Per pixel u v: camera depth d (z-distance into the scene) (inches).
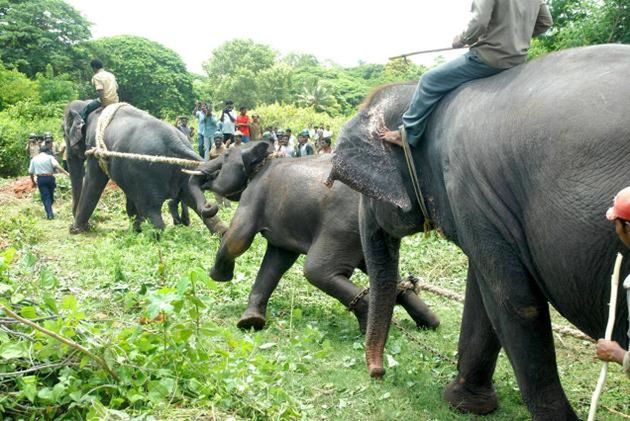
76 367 169.3
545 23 166.9
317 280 247.3
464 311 193.3
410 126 171.3
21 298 183.5
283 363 195.9
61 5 2038.6
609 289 124.8
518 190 139.0
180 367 177.0
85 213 485.7
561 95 131.8
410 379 208.7
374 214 207.3
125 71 2252.7
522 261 145.3
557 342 249.4
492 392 193.9
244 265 341.4
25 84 1385.3
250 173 281.4
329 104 2516.0
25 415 159.3
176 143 448.8
